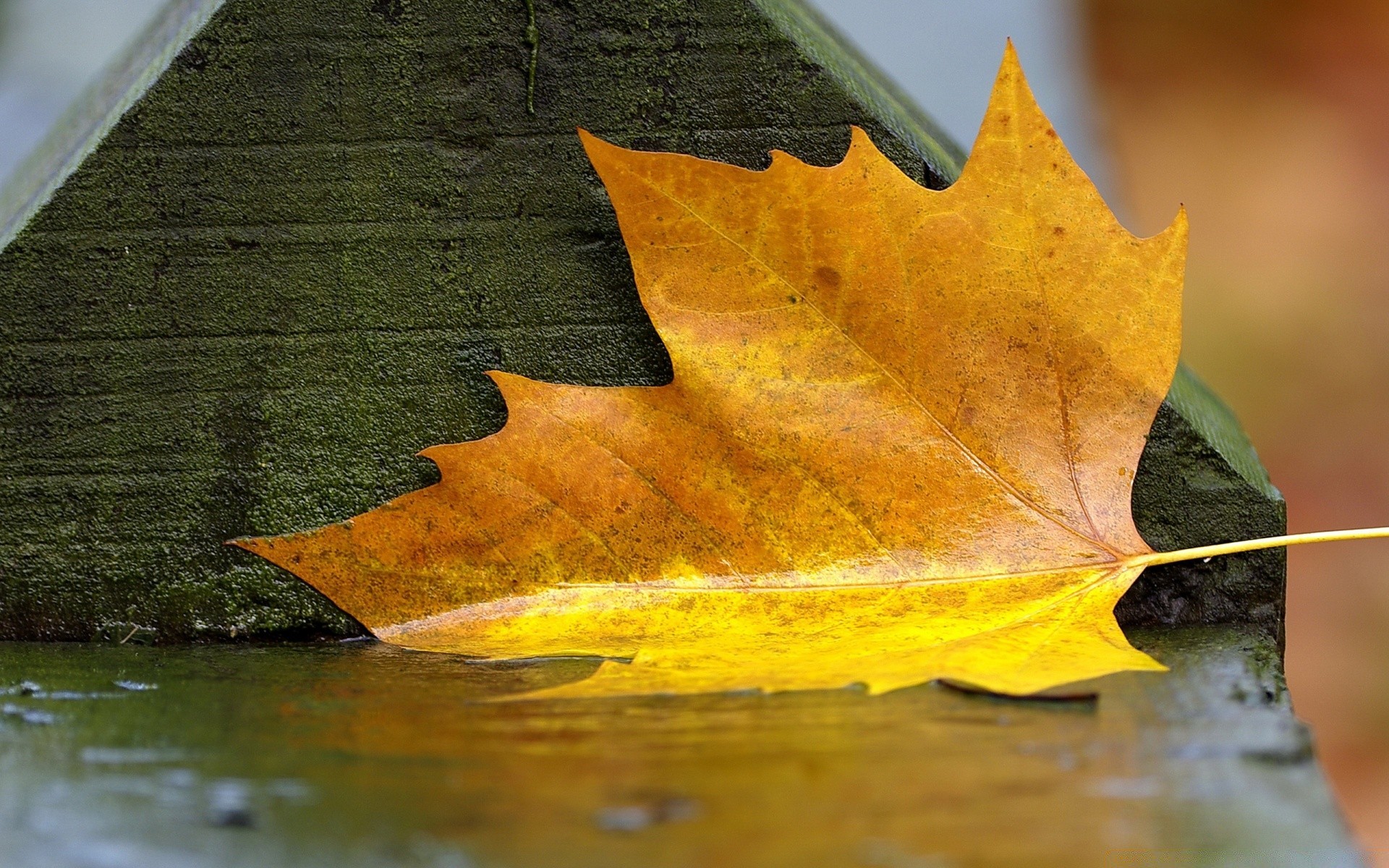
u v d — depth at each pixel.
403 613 0.90
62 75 1.43
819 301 0.89
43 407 0.90
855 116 0.90
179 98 0.90
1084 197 0.89
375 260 0.91
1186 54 2.46
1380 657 1.56
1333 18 2.44
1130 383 0.89
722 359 0.89
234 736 0.84
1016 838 0.80
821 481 0.89
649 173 0.89
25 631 0.91
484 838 0.80
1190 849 0.80
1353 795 1.45
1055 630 0.87
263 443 0.91
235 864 0.80
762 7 0.90
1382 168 2.22
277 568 0.90
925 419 0.89
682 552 0.89
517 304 0.91
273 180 0.90
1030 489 0.89
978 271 0.89
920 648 0.87
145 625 0.90
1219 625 0.90
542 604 0.89
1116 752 0.83
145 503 0.91
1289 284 2.01
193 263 0.90
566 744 0.83
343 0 0.90
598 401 0.89
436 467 0.91
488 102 0.90
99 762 0.83
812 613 0.88
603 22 0.90
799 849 0.80
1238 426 0.96
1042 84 1.64
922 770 0.82
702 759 0.82
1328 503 1.71
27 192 0.93
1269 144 2.26
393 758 0.83
